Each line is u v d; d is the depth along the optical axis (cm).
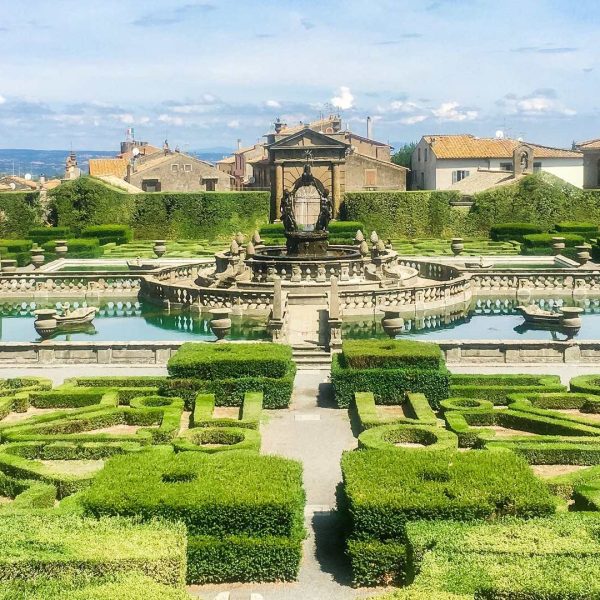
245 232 9656
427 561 1585
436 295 5519
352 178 11294
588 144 12088
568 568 1566
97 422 2759
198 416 2777
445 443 2450
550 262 7594
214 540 1836
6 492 2220
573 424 2661
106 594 1470
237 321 5209
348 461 2038
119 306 5909
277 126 12988
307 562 1925
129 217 9656
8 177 17862
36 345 3694
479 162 11756
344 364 3178
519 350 3625
